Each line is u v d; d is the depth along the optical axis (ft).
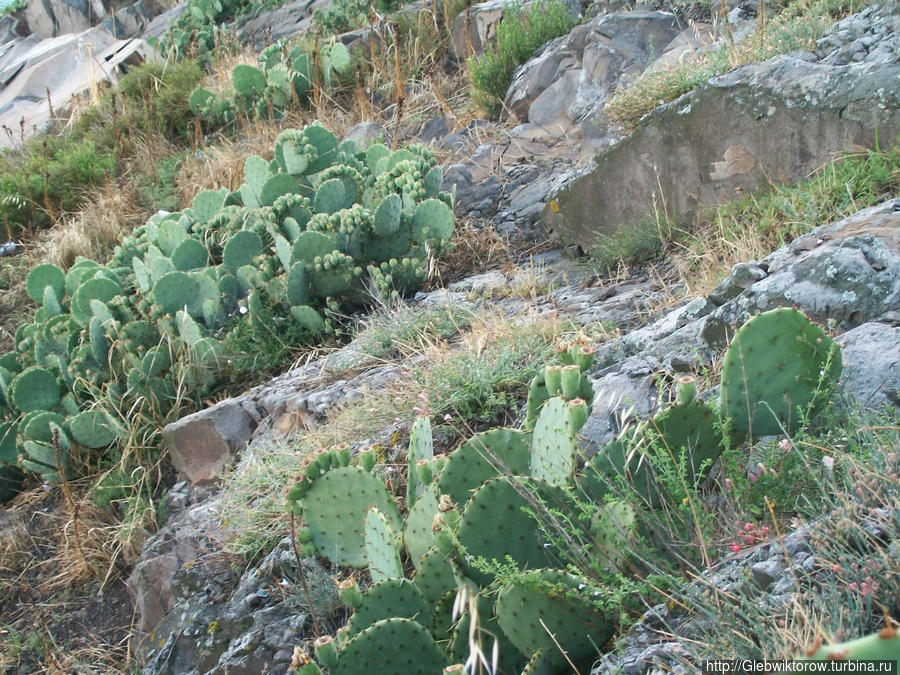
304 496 12.25
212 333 21.80
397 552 10.47
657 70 22.38
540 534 9.28
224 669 12.64
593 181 21.06
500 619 8.55
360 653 8.67
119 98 40.50
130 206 33.99
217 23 52.06
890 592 6.82
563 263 21.40
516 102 28.71
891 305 11.45
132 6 64.34
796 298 12.11
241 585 13.79
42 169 35.01
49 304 25.48
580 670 8.59
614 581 8.56
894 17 18.44
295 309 20.81
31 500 21.02
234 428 18.06
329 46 37.04
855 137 16.74
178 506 18.03
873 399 10.11
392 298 20.77
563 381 10.07
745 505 9.02
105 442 20.95
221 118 38.29
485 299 19.75
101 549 18.37
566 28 31.14
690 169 19.26
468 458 10.77
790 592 7.26
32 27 71.36
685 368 12.57
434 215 22.26
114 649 16.42
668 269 18.42
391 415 15.44
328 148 24.86
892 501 7.70
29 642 17.30
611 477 9.59
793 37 20.07
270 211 22.30
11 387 22.77
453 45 35.68
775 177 18.03
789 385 9.73
